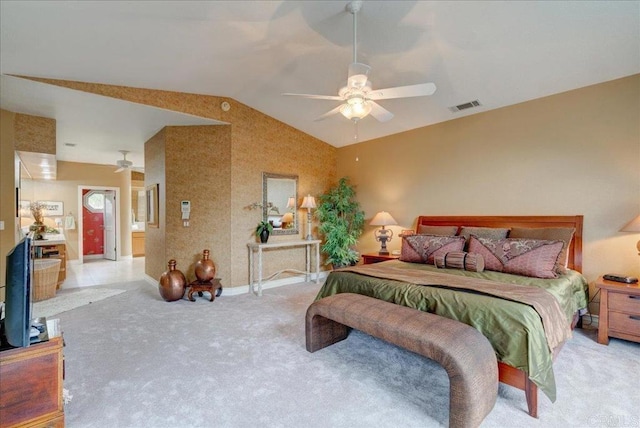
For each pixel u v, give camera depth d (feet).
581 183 10.97
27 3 6.84
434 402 6.54
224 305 13.39
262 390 6.94
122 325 10.96
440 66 10.68
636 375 7.50
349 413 6.17
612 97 10.34
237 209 15.53
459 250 11.63
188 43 9.25
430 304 7.68
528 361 6.00
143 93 12.32
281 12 8.15
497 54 9.80
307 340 8.87
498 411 6.27
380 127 16.39
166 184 15.15
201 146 15.25
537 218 11.82
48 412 4.76
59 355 4.88
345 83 8.43
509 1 7.73
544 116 11.77
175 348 9.07
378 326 6.89
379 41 9.63
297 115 16.38
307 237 18.25
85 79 10.85
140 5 7.24
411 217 16.08
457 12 8.23
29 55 8.98
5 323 4.75
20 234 15.89
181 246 15.25
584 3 7.61
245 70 11.66
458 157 14.24
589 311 10.77
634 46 8.84
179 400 6.56
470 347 5.76
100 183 25.93
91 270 21.98
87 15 7.43
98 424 5.82
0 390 4.40
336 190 18.47
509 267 10.00
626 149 10.10
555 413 6.16
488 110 13.29
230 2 7.57
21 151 13.20
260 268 15.11
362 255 16.25
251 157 16.01
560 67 10.11
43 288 14.20
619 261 10.26
